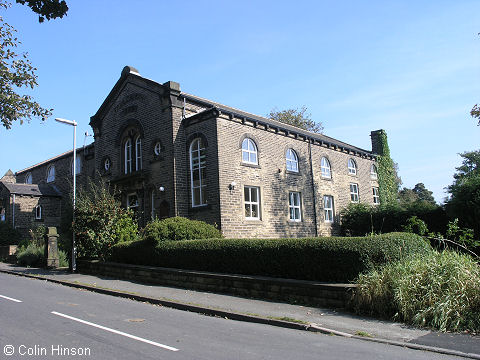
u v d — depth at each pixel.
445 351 6.27
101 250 17.31
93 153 28.58
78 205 17.91
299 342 6.85
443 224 20.67
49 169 34.84
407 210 22.75
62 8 8.03
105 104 24.61
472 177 16.69
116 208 18.05
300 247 10.72
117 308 9.88
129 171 22.66
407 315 8.08
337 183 27.27
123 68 23.31
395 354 6.16
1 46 14.41
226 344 6.59
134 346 6.32
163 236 14.90
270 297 10.70
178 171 19.44
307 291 9.99
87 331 7.27
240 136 19.89
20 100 15.02
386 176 33.28
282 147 22.73
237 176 19.27
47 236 19.73
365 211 25.56
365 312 8.78
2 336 6.79
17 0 7.91
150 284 13.91
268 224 20.59
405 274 8.70
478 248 13.07
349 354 6.11
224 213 18.17
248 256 11.84
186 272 12.94
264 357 5.85
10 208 28.97
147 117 21.31
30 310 9.21
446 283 8.16
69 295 11.88
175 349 6.19
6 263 22.61
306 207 23.75
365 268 9.57
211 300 10.66
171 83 20.03
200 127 19.41
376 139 34.44
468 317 7.66
